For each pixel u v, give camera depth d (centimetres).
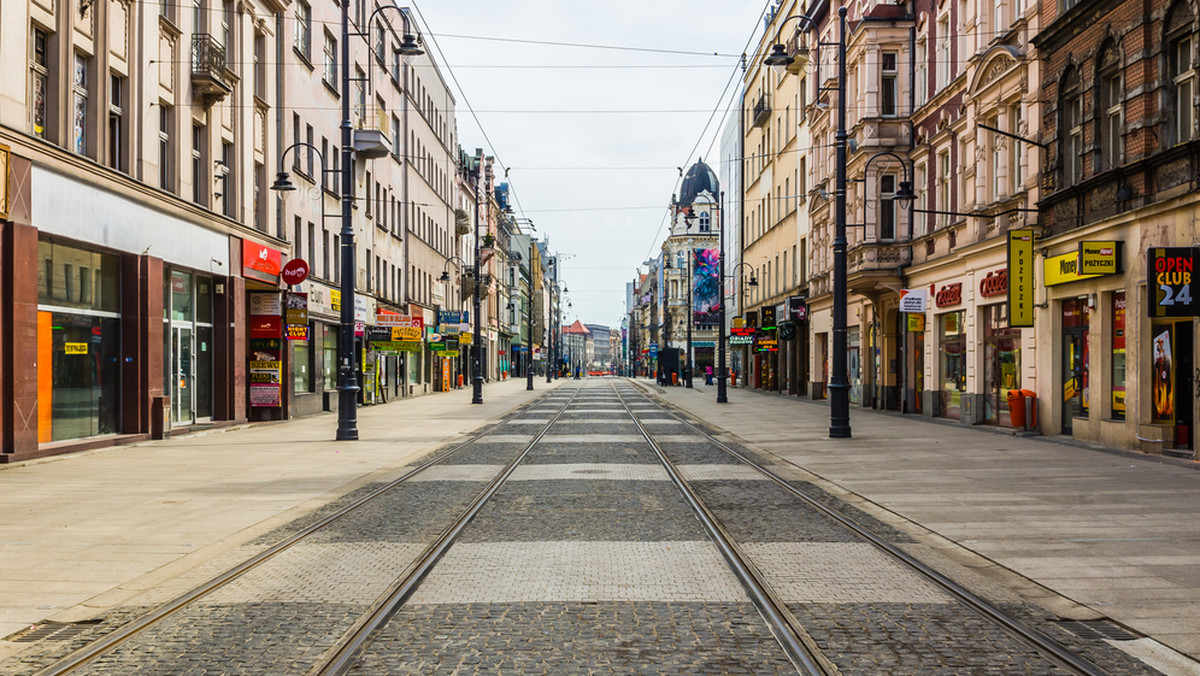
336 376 3525
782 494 1208
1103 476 1342
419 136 5275
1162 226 1580
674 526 966
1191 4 1520
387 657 532
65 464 1567
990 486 1253
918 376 2977
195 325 2322
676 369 7506
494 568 767
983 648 548
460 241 7094
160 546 870
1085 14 1836
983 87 2367
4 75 1498
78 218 1694
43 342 1648
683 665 515
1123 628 594
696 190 11169
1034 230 2059
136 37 1934
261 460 1656
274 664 522
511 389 6481
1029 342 2122
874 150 2997
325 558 816
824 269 4000
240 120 2533
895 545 861
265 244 2694
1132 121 1683
